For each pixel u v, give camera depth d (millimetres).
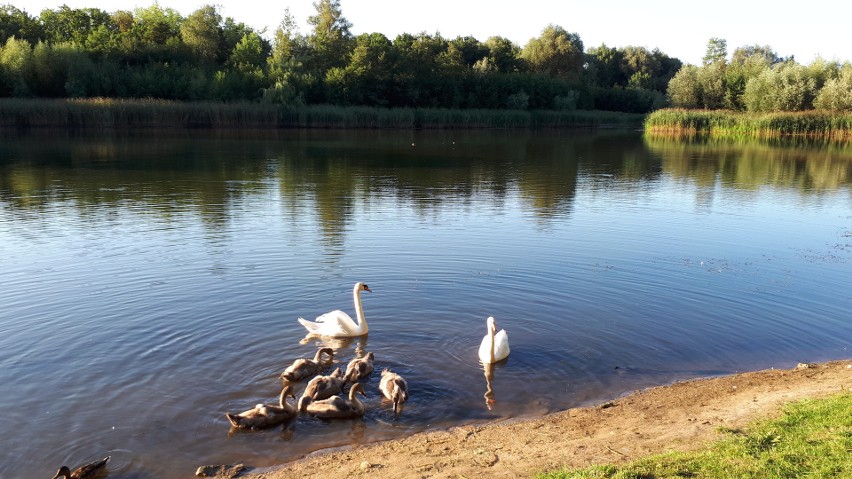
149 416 10703
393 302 16219
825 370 12281
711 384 11906
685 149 65688
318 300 16312
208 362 12711
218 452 9766
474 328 14680
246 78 92188
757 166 49719
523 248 21750
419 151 58969
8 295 16406
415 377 12312
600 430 10117
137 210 27578
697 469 8211
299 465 9383
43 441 9914
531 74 116562
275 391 11633
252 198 31203
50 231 23391
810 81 88062
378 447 9914
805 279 18719
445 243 22312
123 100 81000
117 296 16391
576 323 15016
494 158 53688
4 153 49500
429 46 107375
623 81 161875
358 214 27531
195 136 70875
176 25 111375
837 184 39625
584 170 45875
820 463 8062
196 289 16984
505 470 8859
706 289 17625
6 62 80438
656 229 25438
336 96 96562
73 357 12805
